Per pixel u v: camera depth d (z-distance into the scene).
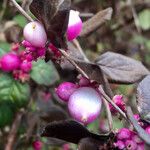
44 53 0.09
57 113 0.15
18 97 0.15
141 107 0.08
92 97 0.08
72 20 0.09
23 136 0.16
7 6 0.18
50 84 0.15
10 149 0.16
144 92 0.08
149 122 0.08
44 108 0.16
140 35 0.23
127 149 0.08
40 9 0.08
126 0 0.19
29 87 0.15
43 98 0.17
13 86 0.15
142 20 0.22
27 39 0.08
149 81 0.09
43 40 0.08
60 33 0.08
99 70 0.08
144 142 0.07
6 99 0.15
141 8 0.21
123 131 0.08
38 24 0.08
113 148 0.08
